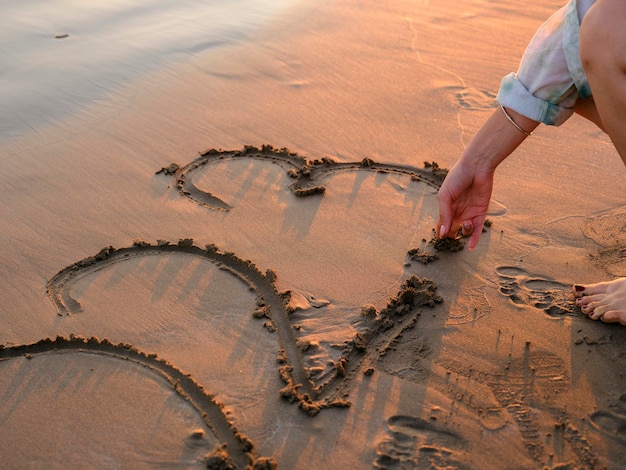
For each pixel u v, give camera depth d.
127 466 0.92
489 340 1.11
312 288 1.22
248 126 1.74
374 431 0.97
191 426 0.97
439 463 0.92
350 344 1.10
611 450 0.94
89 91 1.89
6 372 1.05
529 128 1.09
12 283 1.22
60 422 0.98
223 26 2.35
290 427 0.97
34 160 1.59
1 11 2.38
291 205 1.45
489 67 2.07
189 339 1.12
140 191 1.49
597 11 0.91
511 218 1.41
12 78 1.94
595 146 1.65
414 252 1.31
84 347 1.10
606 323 1.14
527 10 2.53
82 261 1.28
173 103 1.85
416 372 1.06
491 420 0.98
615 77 0.92
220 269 1.27
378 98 1.89
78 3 2.49
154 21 2.38
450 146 1.67
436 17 2.46
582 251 1.31
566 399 1.01
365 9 2.53
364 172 1.56
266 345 1.11
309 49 2.19
